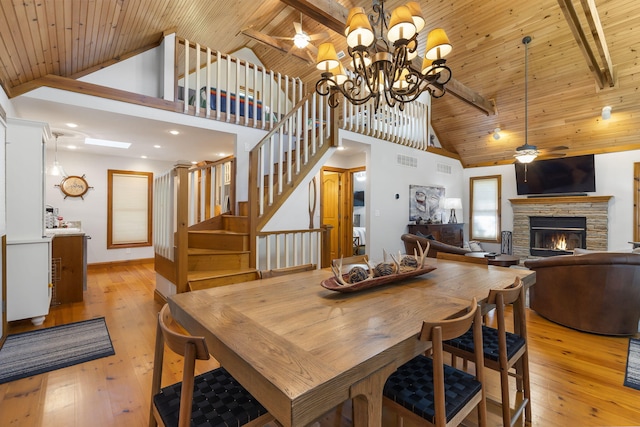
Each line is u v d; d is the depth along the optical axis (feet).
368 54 7.80
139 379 7.27
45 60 10.16
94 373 7.50
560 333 10.21
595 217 20.34
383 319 4.40
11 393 6.68
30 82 10.25
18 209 9.93
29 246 10.03
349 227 22.86
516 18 15.89
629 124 18.39
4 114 9.05
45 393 6.69
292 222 15.34
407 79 8.14
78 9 8.92
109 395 6.66
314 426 5.92
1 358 8.12
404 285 6.32
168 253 11.98
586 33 15.02
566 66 17.06
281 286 6.16
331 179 22.47
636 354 8.73
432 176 23.47
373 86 8.00
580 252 12.35
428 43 7.30
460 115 22.99
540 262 11.26
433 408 4.01
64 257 12.69
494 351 5.53
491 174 25.58
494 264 17.21
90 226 19.77
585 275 10.07
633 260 9.53
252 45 22.34
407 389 4.41
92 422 5.83
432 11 16.76
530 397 6.18
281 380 2.86
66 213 19.01
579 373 7.74
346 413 6.36
